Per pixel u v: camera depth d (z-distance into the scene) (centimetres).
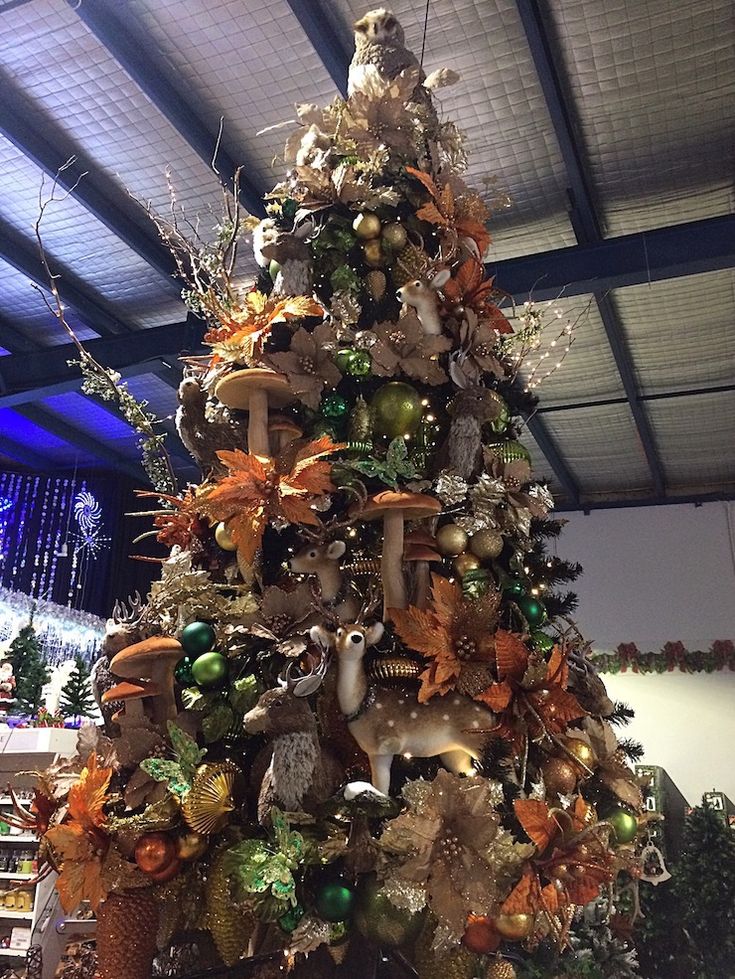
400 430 151
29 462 702
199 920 127
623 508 646
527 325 186
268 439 148
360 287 163
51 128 314
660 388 505
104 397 192
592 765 149
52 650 609
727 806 562
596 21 260
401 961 134
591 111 297
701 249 333
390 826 115
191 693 137
